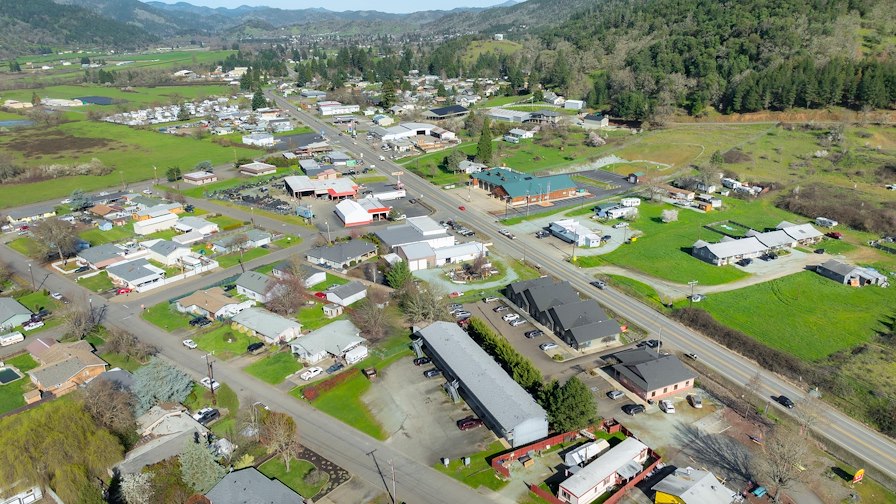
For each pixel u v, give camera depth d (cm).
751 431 6544
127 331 8694
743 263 11062
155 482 5538
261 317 8688
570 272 10769
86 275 10719
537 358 8006
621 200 14550
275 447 6112
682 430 6562
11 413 6756
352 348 7944
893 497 5669
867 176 15575
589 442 6300
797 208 13838
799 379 7488
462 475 5822
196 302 9212
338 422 6662
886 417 6694
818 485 5775
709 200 14400
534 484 5694
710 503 5300
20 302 9662
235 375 7575
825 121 19238
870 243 12025
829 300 9638
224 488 5422
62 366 7462
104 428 6044
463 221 13438
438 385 7294
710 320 8775
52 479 5453
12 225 13375
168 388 6838
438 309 8725
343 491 5625
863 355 8025
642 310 9375
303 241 12175
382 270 10700
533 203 14725
